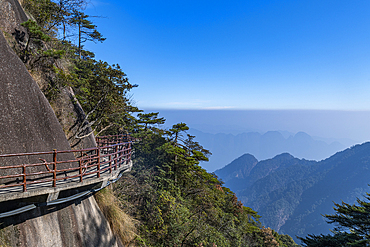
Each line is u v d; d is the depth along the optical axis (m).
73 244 7.91
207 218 20.61
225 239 19.55
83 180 7.46
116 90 14.61
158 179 19.16
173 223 14.70
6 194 5.29
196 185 22.55
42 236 6.68
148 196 15.98
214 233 18.03
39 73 10.15
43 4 12.16
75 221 8.37
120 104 16.50
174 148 21.50
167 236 14.12
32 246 6.24
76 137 11.28
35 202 6.22
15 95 7.19
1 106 6.62
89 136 12.78
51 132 8.48
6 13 9.14
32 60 9.94
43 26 12.32
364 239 18.25
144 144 22.70
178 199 18.19
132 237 12.35
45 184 6.75
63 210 7.86
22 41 9.67
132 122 22.34
